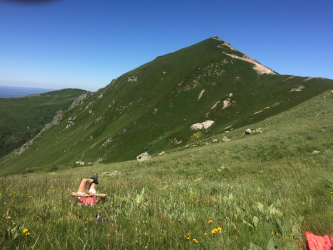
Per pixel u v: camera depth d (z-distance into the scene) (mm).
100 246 2326
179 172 14273
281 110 90500
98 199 4387
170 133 110500
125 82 179500
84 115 171375
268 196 4180
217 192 5457
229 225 2758
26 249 2271
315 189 4562
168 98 139000
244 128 52031
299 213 3189
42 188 6680
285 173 8453
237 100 116562
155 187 6539
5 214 3229
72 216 3158
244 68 154875
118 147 109625
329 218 2822
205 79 150375
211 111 115312
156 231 2686
